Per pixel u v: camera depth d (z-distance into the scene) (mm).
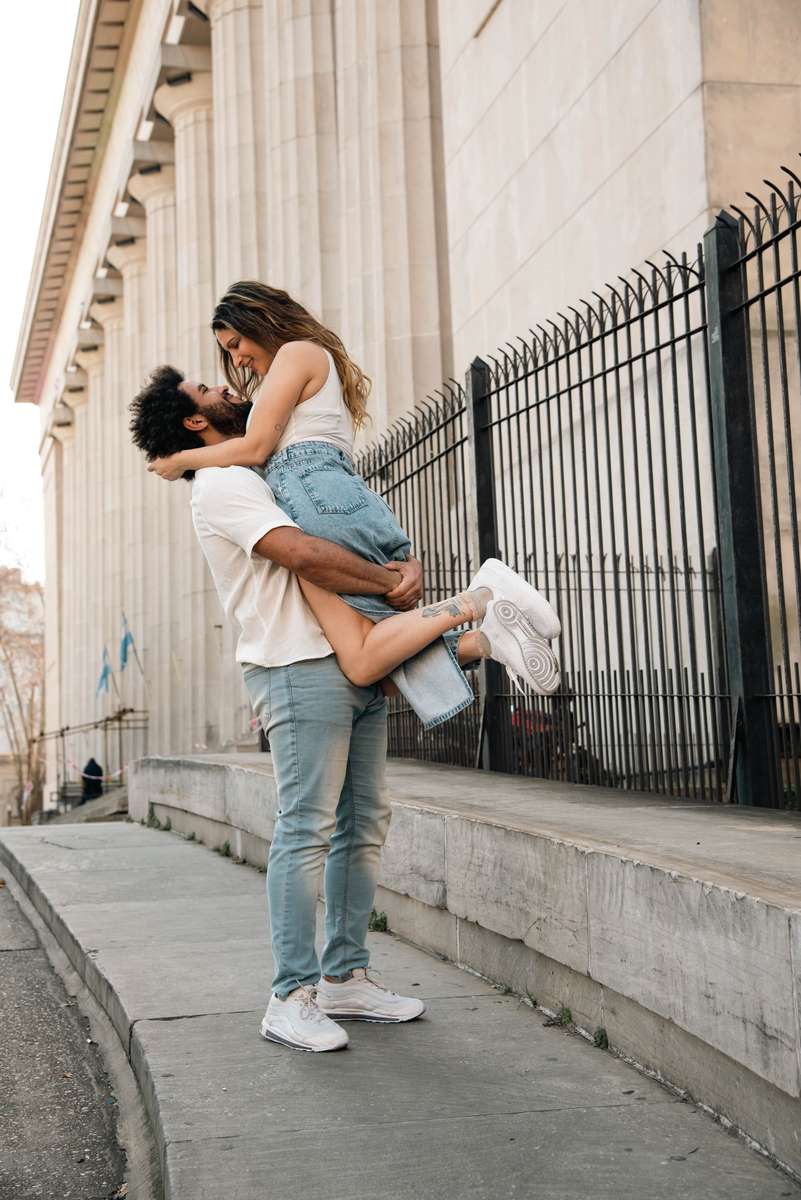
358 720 3717
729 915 2727
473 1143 2781
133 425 3688
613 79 9461
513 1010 3941
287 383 3529
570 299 10250
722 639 5160
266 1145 2787
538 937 3854
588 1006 3619
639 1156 2686
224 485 3457
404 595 3537
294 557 3383
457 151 13008
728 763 5086
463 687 3492
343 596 3504
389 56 14344
